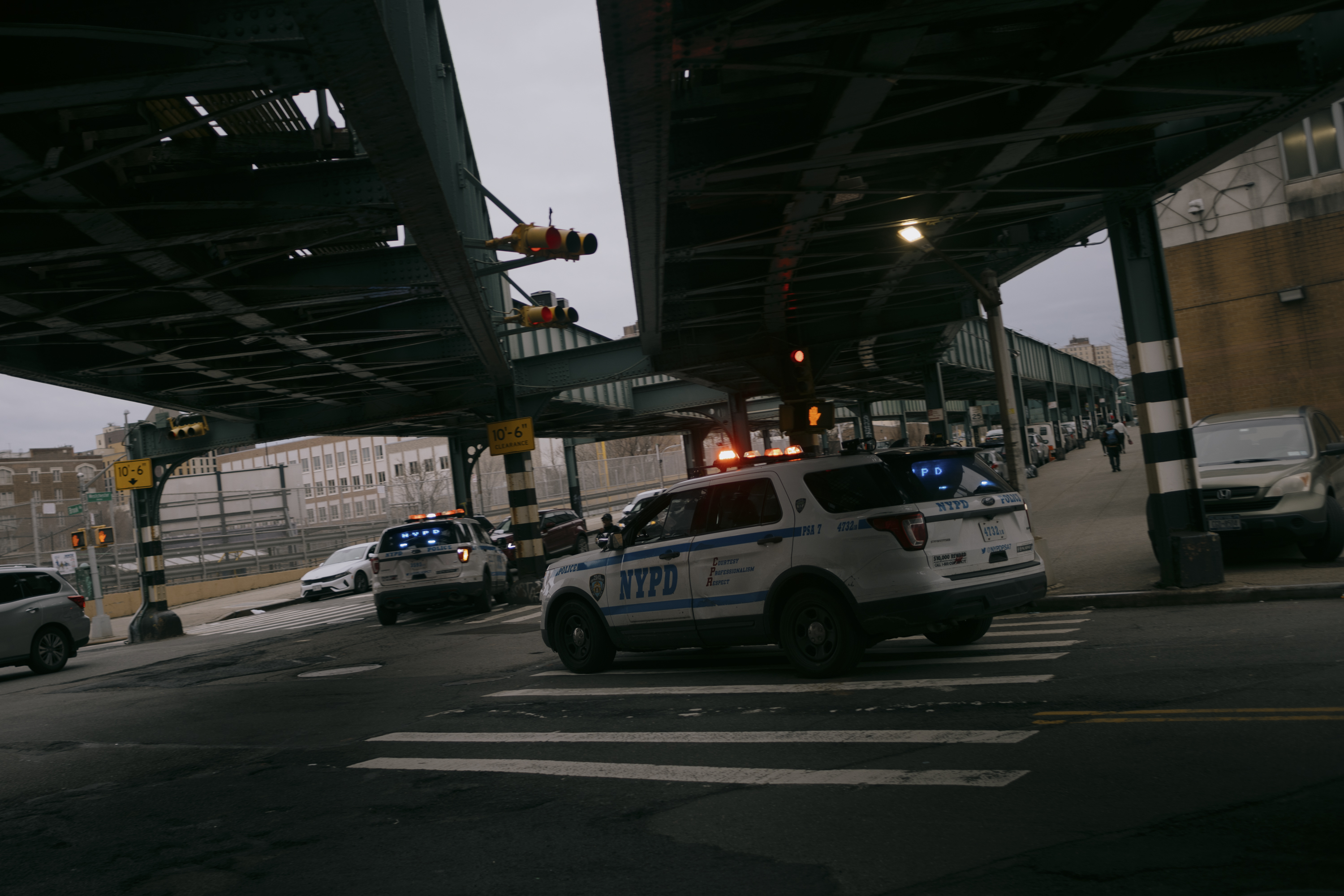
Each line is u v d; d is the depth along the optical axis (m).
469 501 36.31
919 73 7.57
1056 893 3.29
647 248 11.15
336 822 5.21
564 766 5.88
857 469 7.64
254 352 16.47
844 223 13.24
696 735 6.29
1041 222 14.09
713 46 6.75
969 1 6.50
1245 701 5.62
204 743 8.28
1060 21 7.94
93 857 5.04
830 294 17.33
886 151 9.24
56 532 30.50
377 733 7.81
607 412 34.22
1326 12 8.80
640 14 5.91
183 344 15.48
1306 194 20.88
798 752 5.55
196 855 4.87
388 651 14.77
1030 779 4.58
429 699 9.30
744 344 21.42
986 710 6.06
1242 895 3.10
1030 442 45.53
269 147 10.01
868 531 7.39
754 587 8.05
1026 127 9.16
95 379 17.77
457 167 13.89
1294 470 11.50
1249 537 11.40
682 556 8.61
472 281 12.81
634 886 3.78
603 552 9.45
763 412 51.44
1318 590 9.55
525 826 4.75
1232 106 9.12
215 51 6.49
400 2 7.45
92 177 9.12
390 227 11.15
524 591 21.61
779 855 3.95
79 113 8.37
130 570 39.81
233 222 10.30
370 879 4.20
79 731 9.80
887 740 5.59
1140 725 5.33
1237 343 21.84
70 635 18.42
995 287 12.74
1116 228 11.39
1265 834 3.60
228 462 117.75
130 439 26.36
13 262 10.19
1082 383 74.44
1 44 6.64
